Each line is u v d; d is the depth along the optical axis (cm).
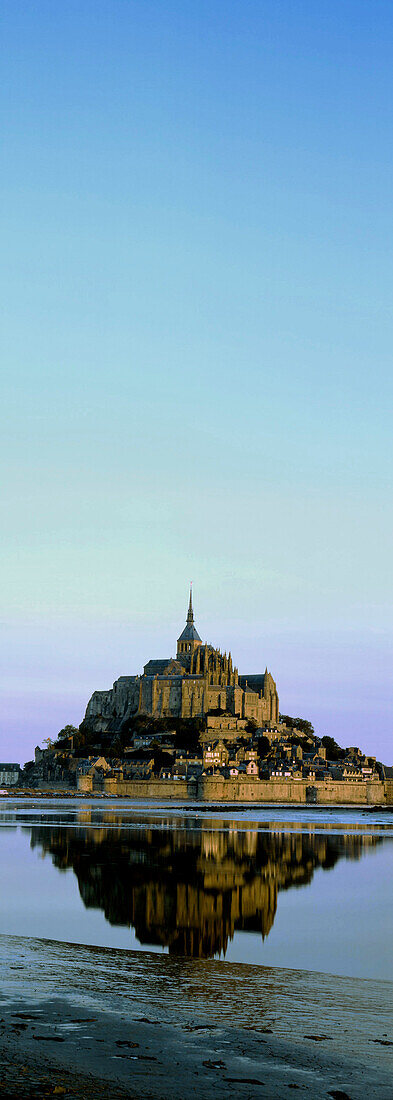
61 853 13312
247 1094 3919
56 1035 4550
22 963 6141
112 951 6800
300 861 13075
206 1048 4494
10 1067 4059
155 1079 4028
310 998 5547
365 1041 4700
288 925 8162
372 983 6009
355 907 9131
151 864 12194
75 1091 3831
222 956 6850
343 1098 3919
